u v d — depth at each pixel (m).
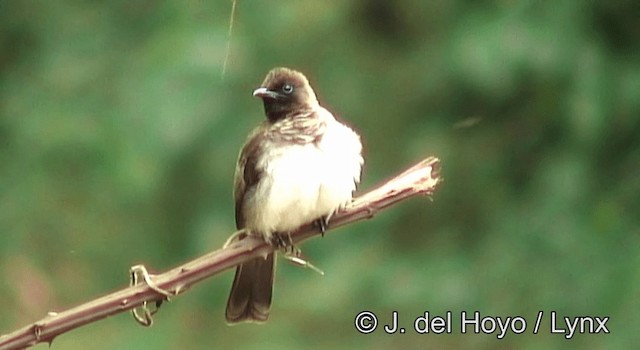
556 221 13.66
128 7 14.99
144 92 13.88
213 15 13.96
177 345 13.26
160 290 5.90
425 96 14.26
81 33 15.09
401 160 14.23
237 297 7.88
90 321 5.79
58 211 14.50
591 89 13.32
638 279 12.91
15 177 14.59
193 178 13.95
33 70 15.16
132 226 14.43
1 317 14.00
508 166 14.15
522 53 13.17
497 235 13.85
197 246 13.98
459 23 13.86
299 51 14.27
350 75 14.35
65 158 14.43
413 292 13.30
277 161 7.79
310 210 7.79
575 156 13.84
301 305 13.30
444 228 14.01
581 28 13.41
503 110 14.12
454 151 14.18
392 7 14.43
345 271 13.45
